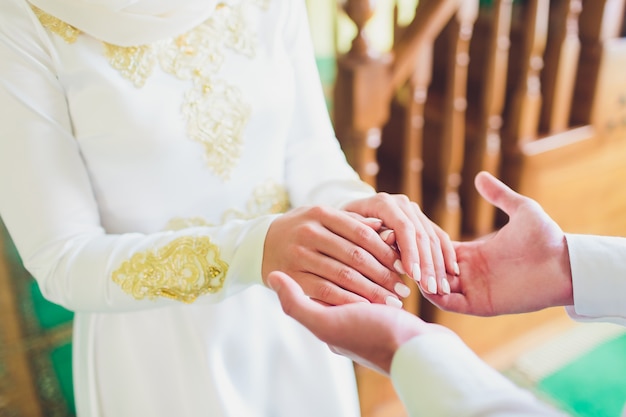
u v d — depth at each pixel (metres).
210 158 1.01
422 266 0.87
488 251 0.89
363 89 1.52
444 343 0.66
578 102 2.03
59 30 0.92
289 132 1.13
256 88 1.03
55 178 0.91
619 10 1.94
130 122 0.95
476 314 0.88
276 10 1.06
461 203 2.03
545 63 1.94
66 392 1.71
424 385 0.62
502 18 1.70
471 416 0.58
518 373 2.10
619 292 0.81
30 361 1.61
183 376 1.04
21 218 0.90
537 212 0.86
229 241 0.92
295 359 1.13
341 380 1.17
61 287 0.92
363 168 1.61
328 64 2.16
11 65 0.88
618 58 1.97
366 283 0.85
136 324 1.05
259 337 1.09
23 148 0.89
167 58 0.97
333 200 1.03
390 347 0.68
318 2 2.14
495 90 1.79
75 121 0.94
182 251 0.92
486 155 1.88
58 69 0.92
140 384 1.06
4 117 0.89
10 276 1.52
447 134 1.78
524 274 0.86
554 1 2.02
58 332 1.64
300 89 1.11
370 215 0.94
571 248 0.84
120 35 0.93
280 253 0.89
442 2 1.51
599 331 2.31
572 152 2.00
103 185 0.98
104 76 0.93
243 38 1.03
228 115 1.01
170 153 0.98
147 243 0.93
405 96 2.05
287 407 1.14
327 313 0.70
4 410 1.61
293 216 0.91
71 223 0.92
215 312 1.05
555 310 2.25
